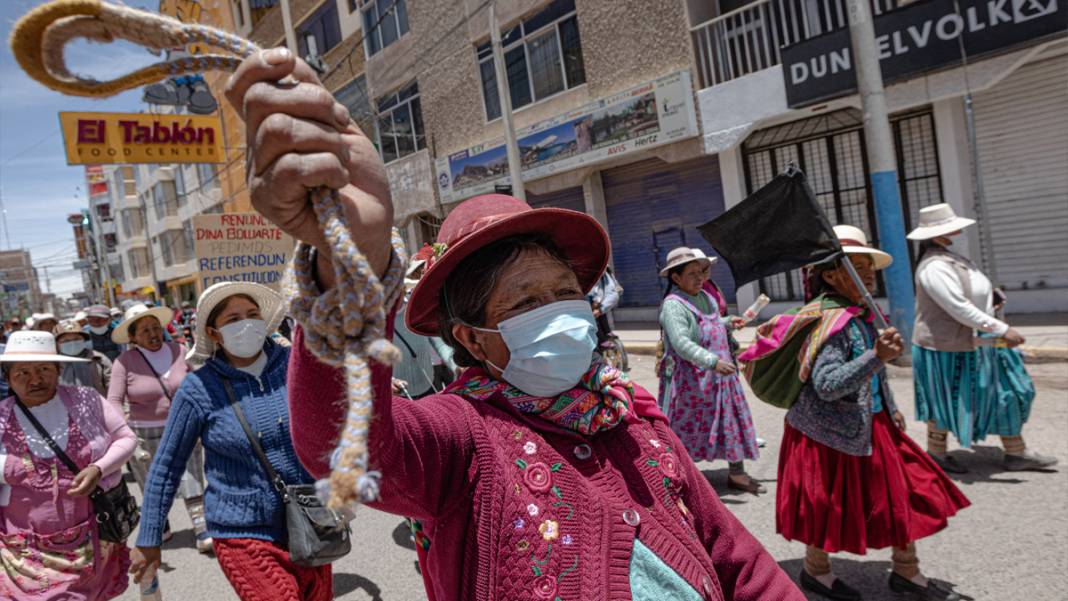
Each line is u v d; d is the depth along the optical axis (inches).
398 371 174.1
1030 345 290.7
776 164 446.0
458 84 623.5
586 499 48.6
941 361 185.6
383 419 38.5
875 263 129.9
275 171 26.8
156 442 215.8
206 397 108.3
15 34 26.7
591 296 264.8
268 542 103.0
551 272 55.6
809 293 135.3
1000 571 136.1
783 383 128.0
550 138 537.0
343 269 27.0
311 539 100.8
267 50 28.6
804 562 141.2
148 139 660.7
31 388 120.0
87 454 121.2
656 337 455.8
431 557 50.8
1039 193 346.6
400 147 716.0
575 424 51.3
